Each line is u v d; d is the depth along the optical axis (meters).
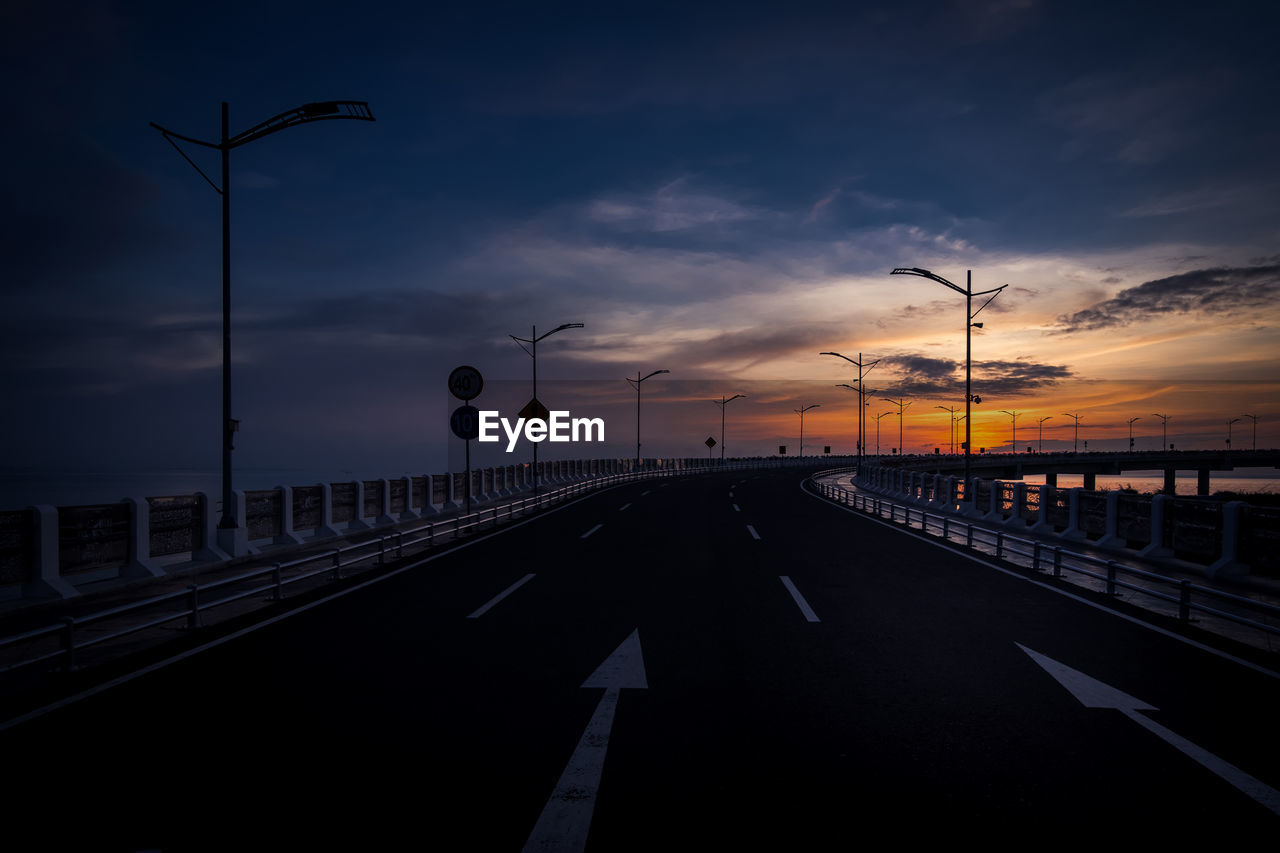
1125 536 15.69
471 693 6.18
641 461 68.88
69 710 5.74
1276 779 4.50
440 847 3.65
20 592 10.31
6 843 3.70
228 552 14.38
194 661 7.22
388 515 22.53
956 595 10.86
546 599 10.53
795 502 32.12
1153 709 5.80
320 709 5.76
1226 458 119.38
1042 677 6.67
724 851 3.61
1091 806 4.12
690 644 7.89
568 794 4.24
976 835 3.79
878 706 5.84
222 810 4.05
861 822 3.92
